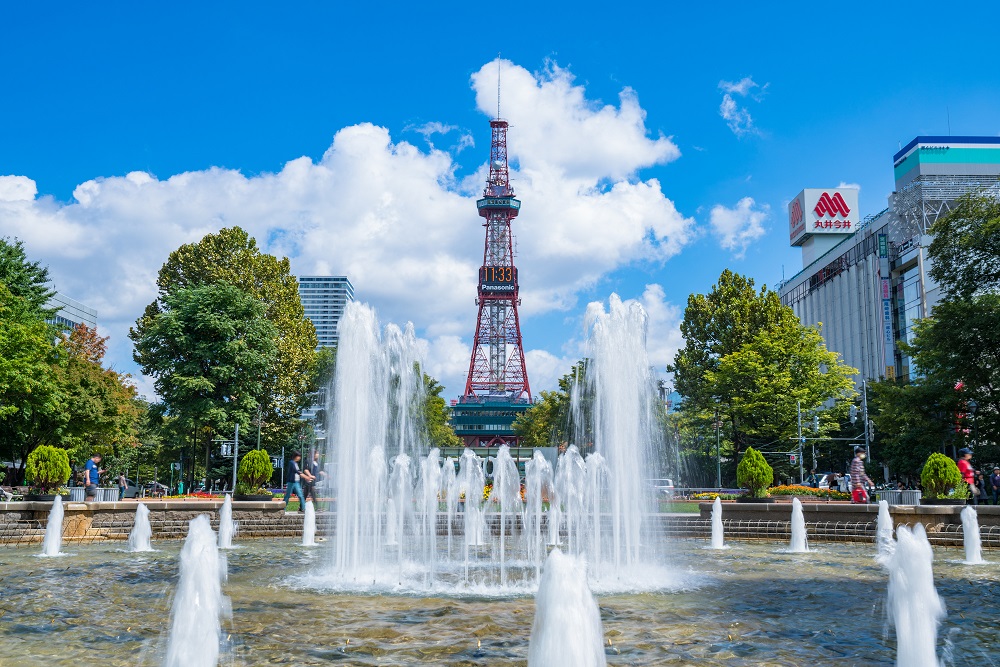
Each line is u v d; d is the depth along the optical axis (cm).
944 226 4397
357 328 1962
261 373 4828
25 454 4378
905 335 9225
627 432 1922
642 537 2100
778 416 5272
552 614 665
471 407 17038
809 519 2509
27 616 1127
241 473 3105
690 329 5988
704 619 1134
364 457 1981
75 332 5775
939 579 1579
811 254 14588
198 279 5794
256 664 859
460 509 2725
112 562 1809
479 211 19200
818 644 970
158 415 4784
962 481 2547
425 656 899
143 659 876
